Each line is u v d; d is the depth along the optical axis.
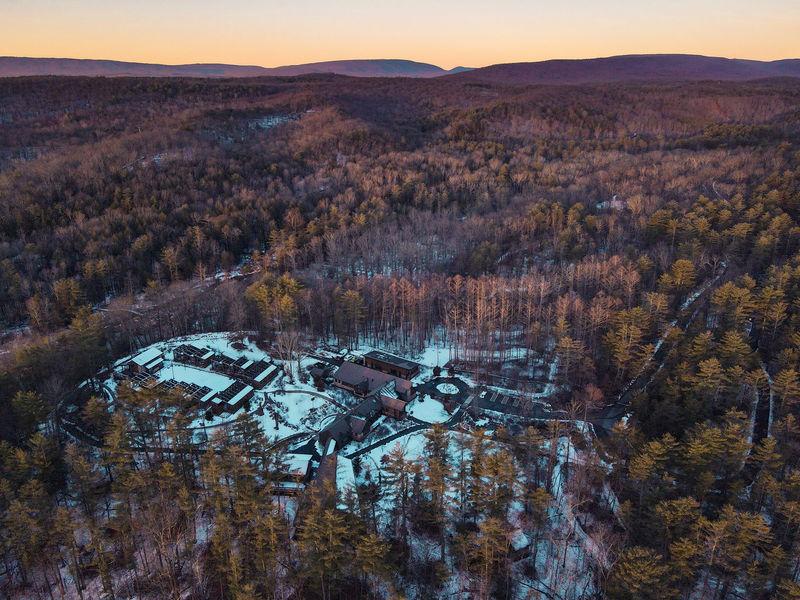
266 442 77.12
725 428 78.00
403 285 132.38
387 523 74.44
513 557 70.56
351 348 126.06
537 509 69.44
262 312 123.19
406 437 95.44
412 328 127.56
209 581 64.94
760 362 99.62
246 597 53.28
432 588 66.00
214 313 136.88
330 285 141.25
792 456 79.75
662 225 152.00
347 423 94.75
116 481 70.62
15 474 69.75
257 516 62.16
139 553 68.56
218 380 107.25
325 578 60.88
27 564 61.81
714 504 72.88
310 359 120.06
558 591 66.69
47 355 100.44
